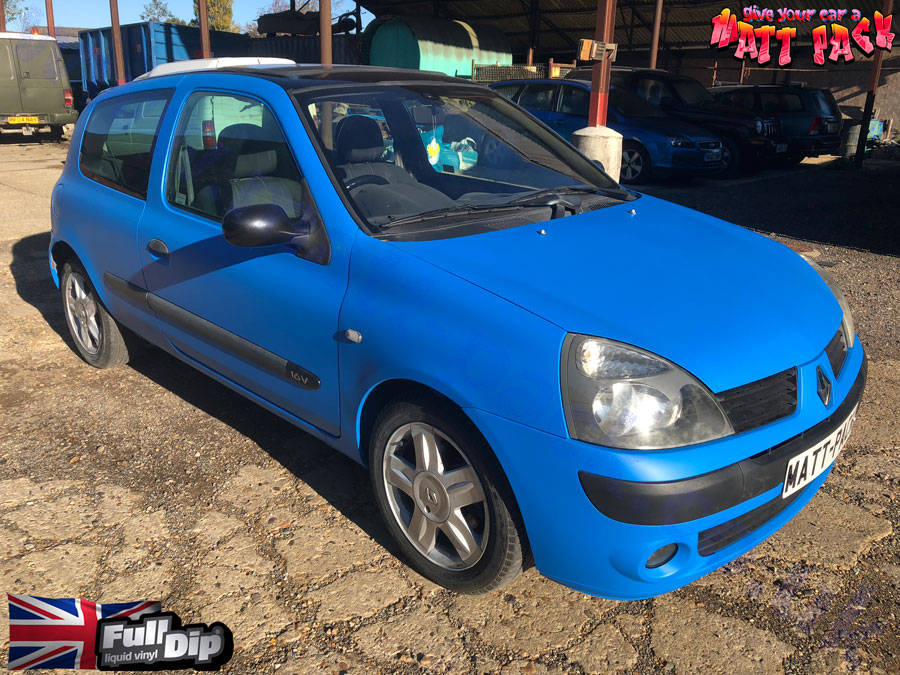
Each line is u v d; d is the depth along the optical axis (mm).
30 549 2738
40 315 5281
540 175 3369
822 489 3109
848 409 2387
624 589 2152
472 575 2400
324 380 2684
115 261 3729
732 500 2043
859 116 19750
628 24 21047
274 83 3049
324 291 2617
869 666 2209
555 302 2209
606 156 7781
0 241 7230
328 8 9648
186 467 3299
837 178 13117
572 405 2016
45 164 12961
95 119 4148
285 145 2865
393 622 2398
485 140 3406
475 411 2152
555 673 2199
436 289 2324
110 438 3557
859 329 5012
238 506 3014
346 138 2889
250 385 3148
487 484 2234
